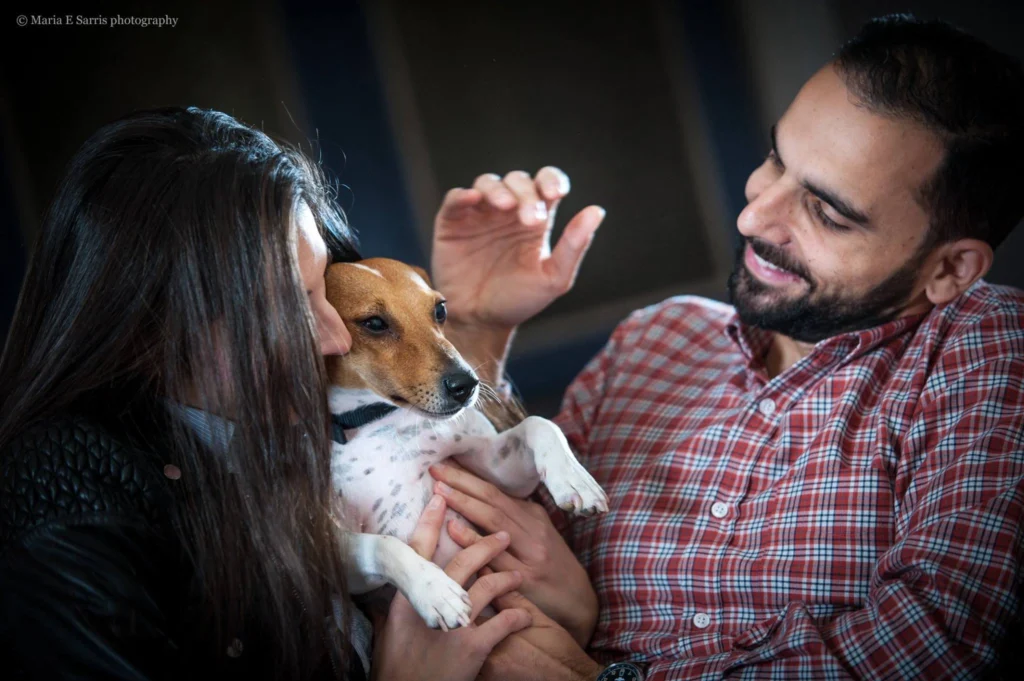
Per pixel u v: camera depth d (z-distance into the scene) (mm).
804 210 1734
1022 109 1633
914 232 1678
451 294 2129
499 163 4340
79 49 3814
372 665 1561
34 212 3795
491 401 1928
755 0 4086
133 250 1325
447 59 4223
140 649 1263
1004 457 1492
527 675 1569
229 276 1299
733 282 1922
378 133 4250
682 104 4254
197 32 3963
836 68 1705
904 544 1498
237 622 1369
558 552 1764
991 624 1405
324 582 1403
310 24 4105
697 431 1884
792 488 1689
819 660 1447
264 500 1343
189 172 1333
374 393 1602
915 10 3793
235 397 1323
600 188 4324
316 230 1433
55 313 1379
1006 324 1637
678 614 1742
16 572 1255
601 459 2010
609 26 4215
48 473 1308
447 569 1580
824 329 1812
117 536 1291
